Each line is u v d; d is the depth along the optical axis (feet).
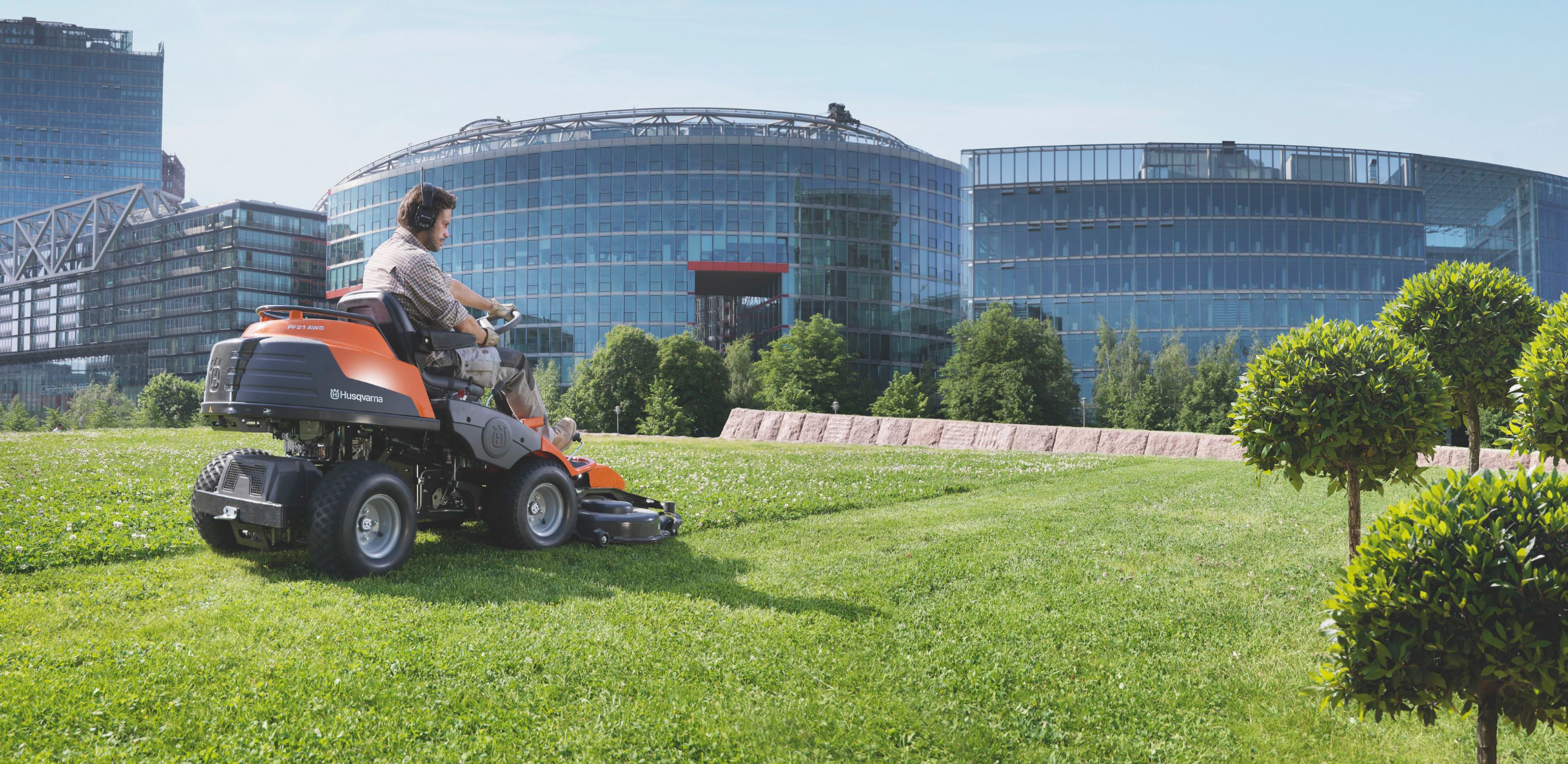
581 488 25.41
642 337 247.09
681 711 11.96
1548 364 24.97
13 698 11.31
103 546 20.81
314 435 18.99
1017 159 286.46
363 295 19.71
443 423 20.20
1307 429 20.04
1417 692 9.73
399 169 317.63
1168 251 277.64
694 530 26.96
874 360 291.17
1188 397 229.86
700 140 287.89
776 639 15.16
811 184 290.15
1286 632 16.83
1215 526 29.68
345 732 10.78
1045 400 222.89
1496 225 327.26
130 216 497.87
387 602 16.44
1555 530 9.11
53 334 524.52
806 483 41.39
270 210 447.42
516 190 297.94
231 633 14.46
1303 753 11.79
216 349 18.66
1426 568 9.52
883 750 11.34
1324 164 281.54
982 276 286.46
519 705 11.89
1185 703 13.25
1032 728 12.20
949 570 21.27
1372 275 277.44
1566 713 9.19
